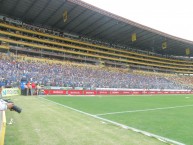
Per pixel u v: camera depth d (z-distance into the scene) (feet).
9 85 99.81
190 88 232.53
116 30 199.52
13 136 23.26
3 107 12.69
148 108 63.16
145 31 201.16
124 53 245.45
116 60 233.76
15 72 122.21
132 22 182.19
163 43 237.25
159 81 224.33
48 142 21.57
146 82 205.57
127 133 27.09
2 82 95.71
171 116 46.98
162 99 109.40
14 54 155.53
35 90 101.91
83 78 157.28
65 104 65.77
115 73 199.00
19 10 158.20
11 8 154.51
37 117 35.81
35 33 177.58
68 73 155.53
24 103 57.16
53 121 32.91
